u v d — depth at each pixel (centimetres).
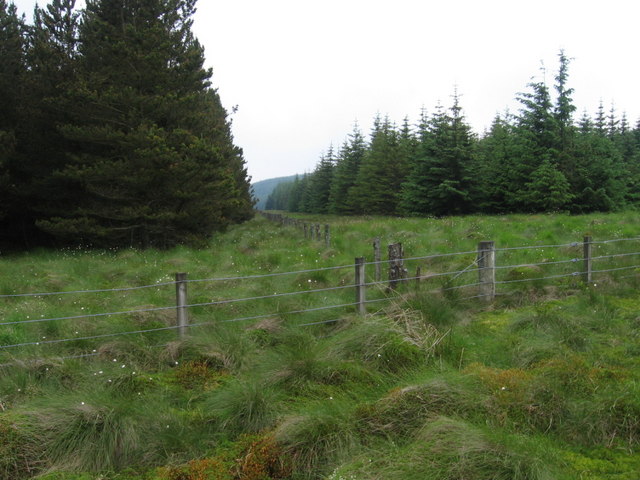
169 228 1689
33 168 1717
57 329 626
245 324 643
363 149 4681
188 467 358
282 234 1980
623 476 322
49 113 1664
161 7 1688
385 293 722
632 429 371
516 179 2588
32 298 830
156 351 560
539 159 2505
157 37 1558
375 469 328
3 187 1684
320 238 1590
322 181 5756
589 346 534
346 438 371
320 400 445
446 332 566
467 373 458
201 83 1752
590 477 323
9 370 493
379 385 470
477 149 3419
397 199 3606
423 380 441
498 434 349
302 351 510
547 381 422
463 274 821
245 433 404
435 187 2755
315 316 658
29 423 377
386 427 382
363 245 1318
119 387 466
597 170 2439
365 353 518
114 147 1600
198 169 1539
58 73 1677
